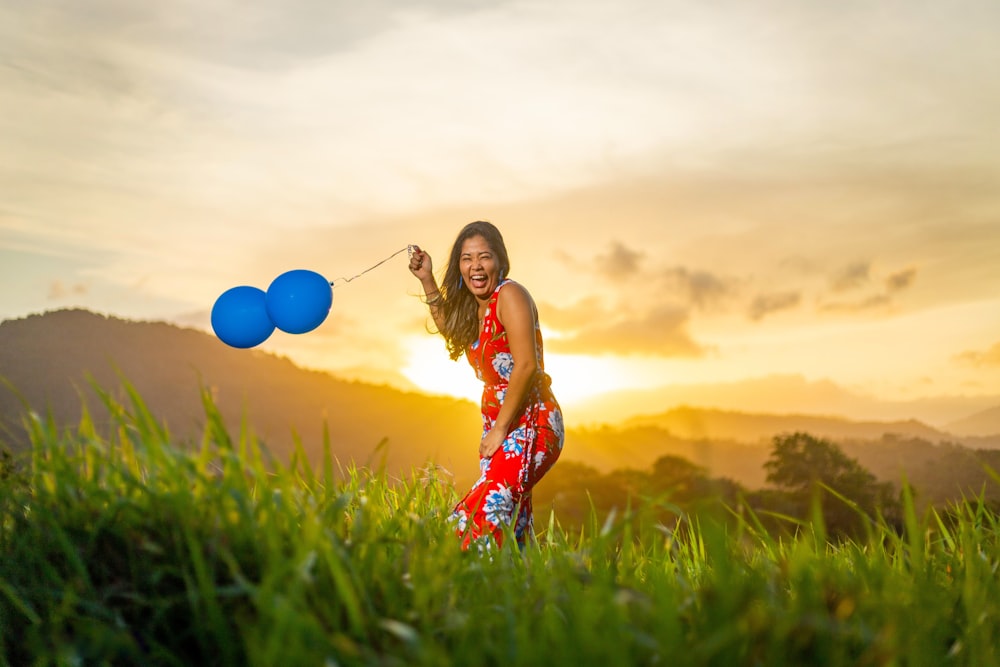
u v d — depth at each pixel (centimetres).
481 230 418
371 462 317
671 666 163
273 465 222
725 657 171
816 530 258
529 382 391
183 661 203
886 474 7081
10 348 16175
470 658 173
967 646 211
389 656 172
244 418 222
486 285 415
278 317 441
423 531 252
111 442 235
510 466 388
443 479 369
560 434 409
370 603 202
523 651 170
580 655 164
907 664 188
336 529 238
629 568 240
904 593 226
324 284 445
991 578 244
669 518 296
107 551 227
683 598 228
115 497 226
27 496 239
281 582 199
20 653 217
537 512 308
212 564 210
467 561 256
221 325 449
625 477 5644
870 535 251
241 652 195
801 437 8275
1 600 224
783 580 236
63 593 209
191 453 228
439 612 210
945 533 279
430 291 454
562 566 221
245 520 215
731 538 252
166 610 209
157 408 16138
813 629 184
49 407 235
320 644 172
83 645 196
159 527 221
